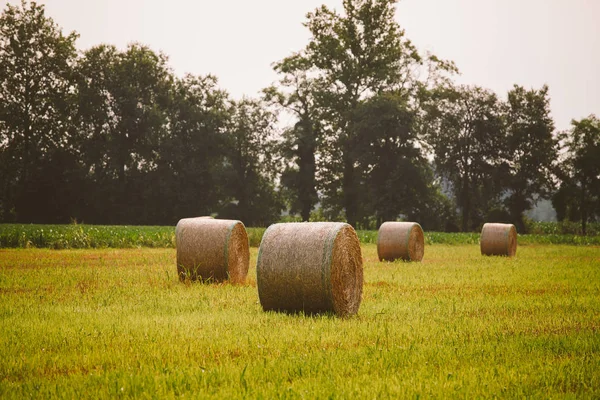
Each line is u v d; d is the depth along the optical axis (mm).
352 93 96562
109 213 98125
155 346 10695
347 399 8000
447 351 10562
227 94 109750
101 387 8461
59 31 96938
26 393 8109
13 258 30297
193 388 8398
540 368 9586
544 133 97375
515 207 98000
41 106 94375
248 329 12344
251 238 46656
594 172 93812
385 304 16375
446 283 21297
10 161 91875
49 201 92125
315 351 10477
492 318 13969
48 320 13188
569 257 36875
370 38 94625
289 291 14609
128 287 19078
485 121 97375
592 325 13242
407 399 8086
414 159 91500
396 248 32781
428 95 96375
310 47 95938
